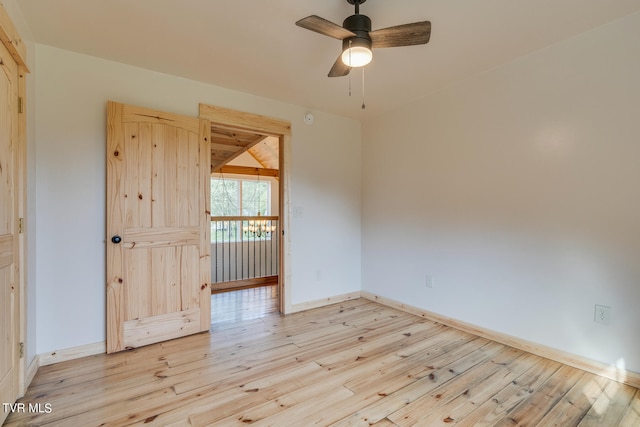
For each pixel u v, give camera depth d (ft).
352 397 6.13
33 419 5.42
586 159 7.11
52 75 7.50
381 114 12.47
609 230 6.82
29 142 6.81
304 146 11.77
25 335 6.23
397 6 6.07
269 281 16.42
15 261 5.82
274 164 27.86
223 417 5.51
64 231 7.62
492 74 8.79
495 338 8.78
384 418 5.51
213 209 27.22
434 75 9.14
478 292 9.20
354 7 6.12
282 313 11.30
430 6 6.07
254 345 8.54
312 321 10.48
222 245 18.54
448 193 10.00
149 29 6.88
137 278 8.32
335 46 7.60
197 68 8.71
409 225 11.32
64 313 7.62
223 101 10.00
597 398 6.11
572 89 7.28
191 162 9.21
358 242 13.39
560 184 7.52
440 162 10.23
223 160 17.51
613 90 6.70
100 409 5.71
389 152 12.12
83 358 7.73
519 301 8.29
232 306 12.25
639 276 6.46
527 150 8.09
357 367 7.31
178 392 6.27
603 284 6.91
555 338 7.64
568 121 7.36
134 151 8.26
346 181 12.98
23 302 6.12
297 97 10.82
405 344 8.61
